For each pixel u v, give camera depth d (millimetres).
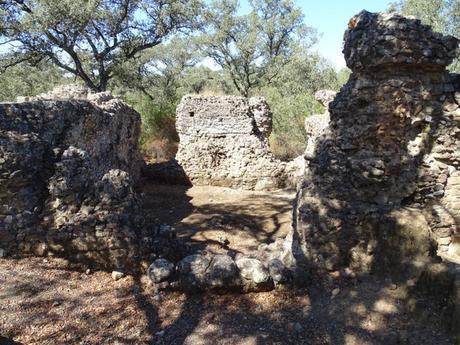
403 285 5113
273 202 12859
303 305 5160
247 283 5336
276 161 15703
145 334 4504
